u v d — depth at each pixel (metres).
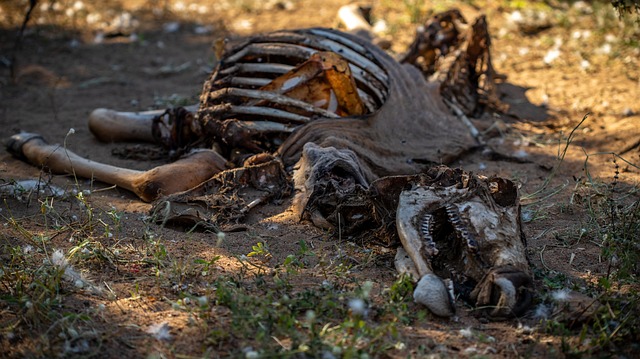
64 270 4.31
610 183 6.28
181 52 11.00
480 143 7.21
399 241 4.81
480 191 4.63
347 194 5.18
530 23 11.54
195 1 13.63
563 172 6.67
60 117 8.38
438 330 4.02
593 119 8.07
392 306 4.08
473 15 12.02
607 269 4.78
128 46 11.30
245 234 5.25
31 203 5.75
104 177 6.13
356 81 6.64
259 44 6.86
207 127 6.19
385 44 8.55
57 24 12.05
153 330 3.96
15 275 4.41
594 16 12.00
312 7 12.79
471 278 4.32
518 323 4.08
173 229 5.35
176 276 4.52
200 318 4.06
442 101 7.58
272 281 4.50
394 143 6.51
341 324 3.80
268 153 6.01
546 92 9.02
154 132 6.85
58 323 3.96
